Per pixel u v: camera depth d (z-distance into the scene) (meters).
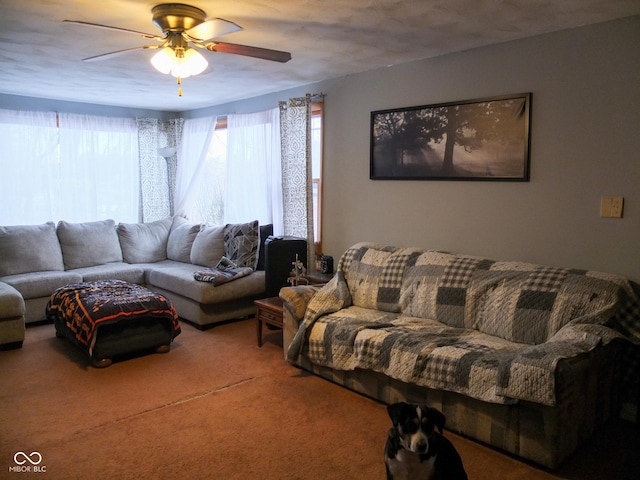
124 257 5.61
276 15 2.77
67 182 5.80
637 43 2.72
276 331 4.36
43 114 5.57
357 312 3.42
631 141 2.78
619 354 2.67
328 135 4.50
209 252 5.15
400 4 2.58
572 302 2.65
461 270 3.19
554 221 3.11
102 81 4.66
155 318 3.71
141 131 6.29
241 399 2.97
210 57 3.68
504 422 2.31
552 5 2.58
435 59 3.63
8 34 3.16
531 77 3.14
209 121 5.96
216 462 2.30
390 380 2.81
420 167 3.77
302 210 4.65
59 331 4.07
